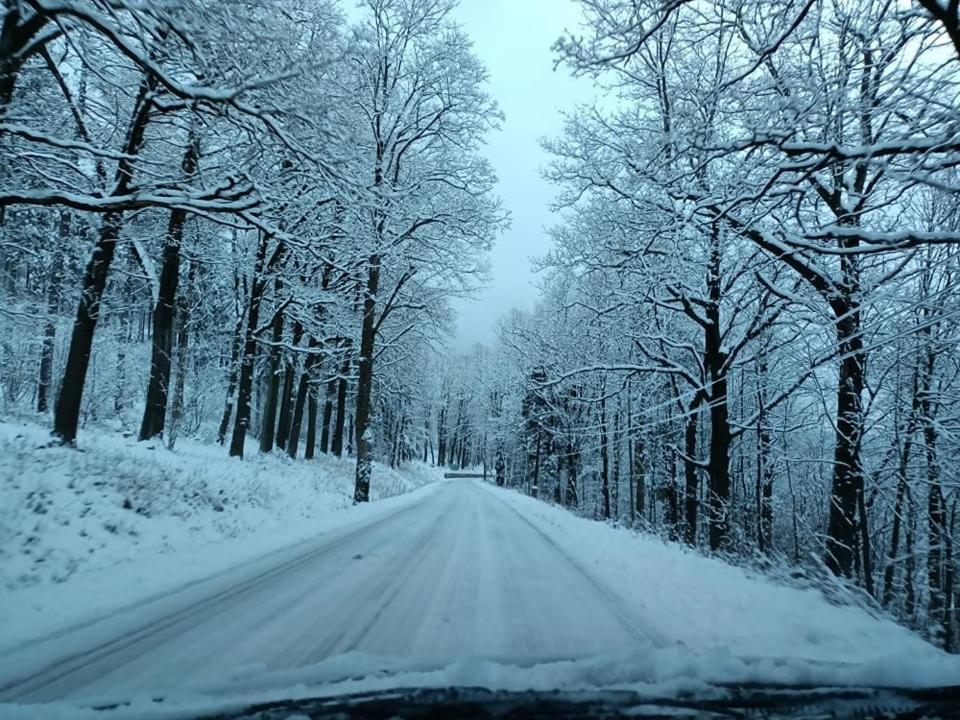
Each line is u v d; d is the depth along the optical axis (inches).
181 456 593.0
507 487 2118.6
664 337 573.0
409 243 805.2
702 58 404.2
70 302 675.4
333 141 349.1
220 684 149.9
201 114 336.5
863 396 481.7
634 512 1045.8
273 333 935.0
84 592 244.7
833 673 161.0
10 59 309.6
